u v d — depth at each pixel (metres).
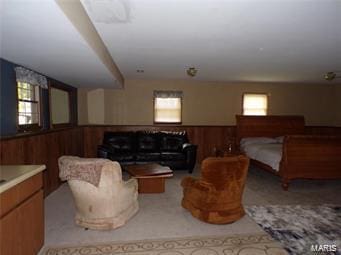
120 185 3.07
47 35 2.20
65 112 5.76
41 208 2.50
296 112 7.44
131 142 6.32
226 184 3.14
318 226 3.15
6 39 2.30
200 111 7.11
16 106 3.45
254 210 3.67
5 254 1.83
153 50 3.84
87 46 2.54
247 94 7.26
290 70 5.47
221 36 3.18
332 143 4.68
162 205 3.87
